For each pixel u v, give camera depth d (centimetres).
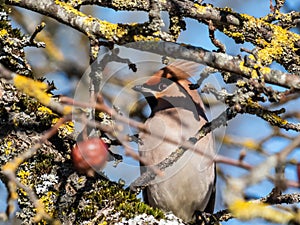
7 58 862
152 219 810
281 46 902
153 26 774
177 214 1048
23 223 826
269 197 798
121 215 812
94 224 812
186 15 855
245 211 622
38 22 1188
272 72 780
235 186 566
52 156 850
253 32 904
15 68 864
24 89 700
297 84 774
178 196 1027
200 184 1021
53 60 1187
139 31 776
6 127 845
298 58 901
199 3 886
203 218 983
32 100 862
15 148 838
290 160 718
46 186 837
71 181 841
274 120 870
